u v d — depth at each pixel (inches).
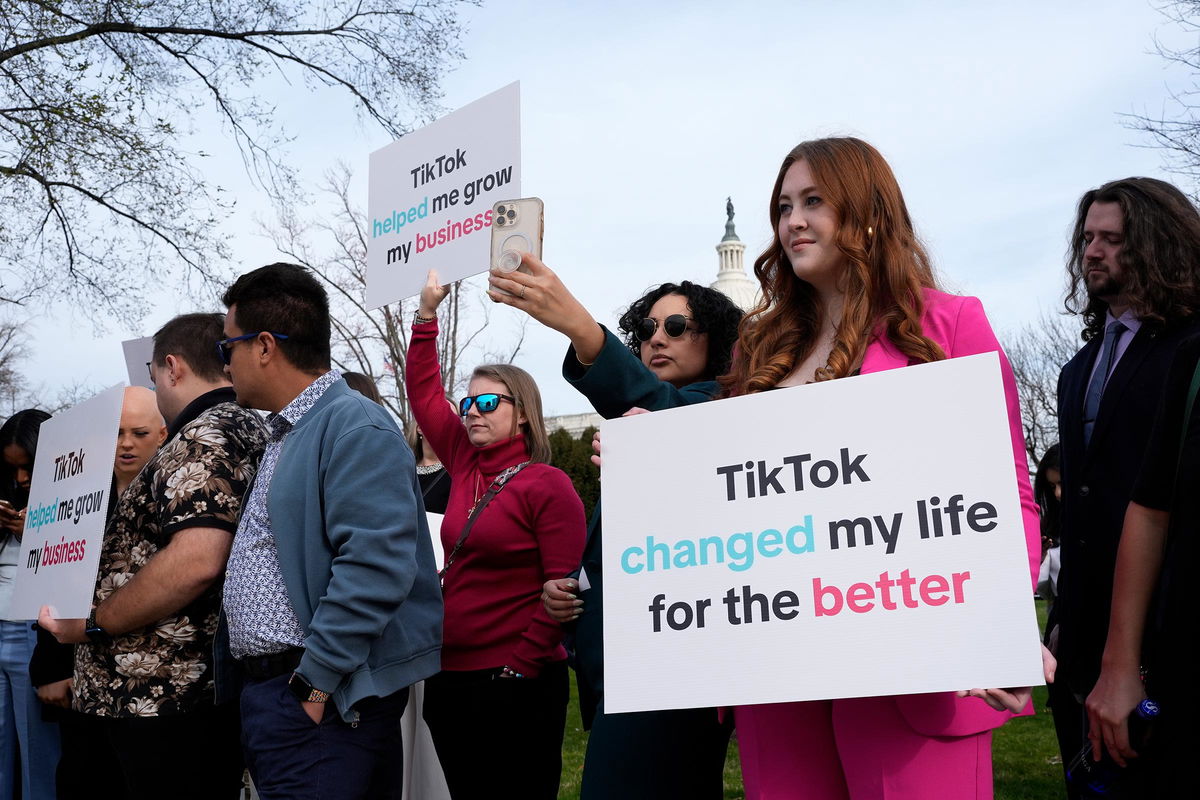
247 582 102.7
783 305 89.5
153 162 444.1
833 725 75.9
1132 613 78.9
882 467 69.7
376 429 104.7
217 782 115.0
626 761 102.4
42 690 142.6
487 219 109.1
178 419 127.1
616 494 77.9
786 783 78.4
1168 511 78.3
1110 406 103.0
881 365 78.0
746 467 74.0
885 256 80.5
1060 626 105.3
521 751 124.4
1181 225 105.2
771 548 71.7
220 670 107.3
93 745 141.9
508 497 129.1
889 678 66.0
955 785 72.6
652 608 74.5
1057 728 119.0
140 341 190.4
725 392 93.7
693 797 102.7
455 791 127.7
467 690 126.0
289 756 96.2
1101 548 101.0
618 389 91.6
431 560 111.1
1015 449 75.1
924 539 67.4
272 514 103.2
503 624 127.2
